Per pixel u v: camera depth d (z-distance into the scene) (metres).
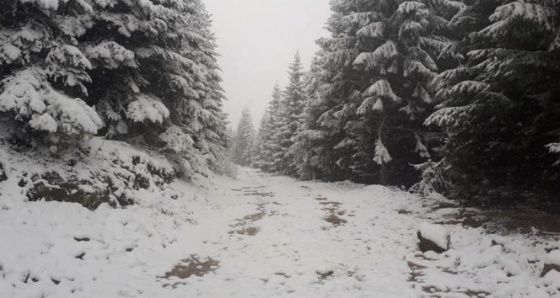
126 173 10.34
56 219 7.17
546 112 8.16
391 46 16.34
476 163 10.10
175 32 12.72
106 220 8.16
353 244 9.31
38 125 7.30
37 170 7.90
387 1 17.38
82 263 6.38
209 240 9.39
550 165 8.96
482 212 10.59
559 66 7.72
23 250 5.85
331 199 16.22
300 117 32.59
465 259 7.64
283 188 22.38
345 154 22.12
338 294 6.19
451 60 17.06
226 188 20.83
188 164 14.62
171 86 13.20
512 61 7.97
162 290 6.19
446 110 10.12
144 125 12.95
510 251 7.50
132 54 10.20
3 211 6.57
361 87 19.12
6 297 4.81
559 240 7.45
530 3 7.62
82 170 8.91
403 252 8.62
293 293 6.19
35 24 8.16
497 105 8.86
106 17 10.30
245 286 6.49
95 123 8.26
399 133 18.67
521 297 5.78
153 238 8.46
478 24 10.88
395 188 17.61
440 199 12.97
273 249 8.85
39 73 8.06
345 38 18.44
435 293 6.21
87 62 8.37
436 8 17.53
